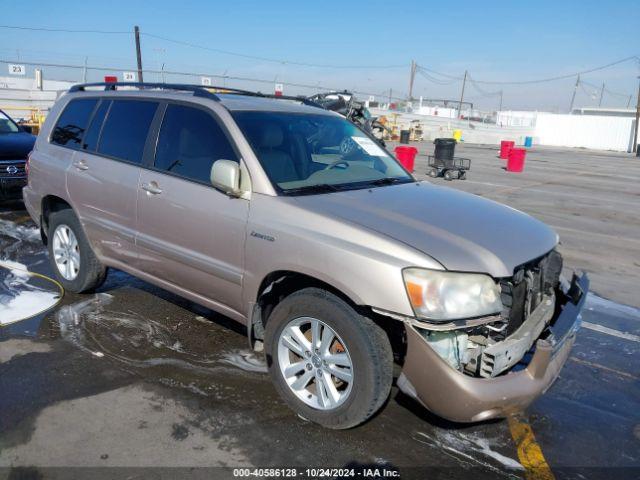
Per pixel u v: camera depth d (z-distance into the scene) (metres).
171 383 3.52
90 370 3.63
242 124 3.56
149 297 4.94
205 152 3.63
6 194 7.88
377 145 4.46
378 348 2.81
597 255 7.79
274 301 3.46
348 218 2.98
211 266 3.51
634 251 8.12
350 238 2.85
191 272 3.70
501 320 2.76
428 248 2.74
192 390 3.45
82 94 4.83
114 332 4.21
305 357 3.12
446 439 3.10
